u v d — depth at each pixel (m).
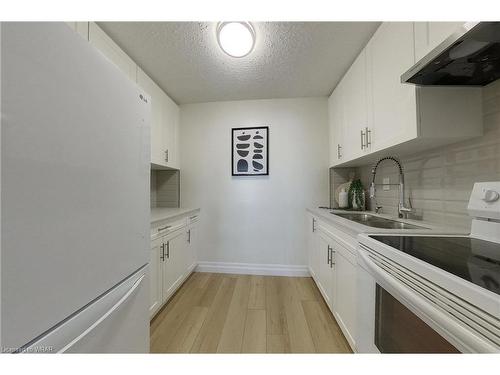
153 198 2.76
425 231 1.14
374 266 0.92
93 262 0.72
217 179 2.78
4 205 0.47
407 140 1.16
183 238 2.29
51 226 0.57
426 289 0.66
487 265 0.67
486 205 0.97
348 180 2.60
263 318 1.76
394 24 1.26
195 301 2.03
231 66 1.96
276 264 2.69
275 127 2.69
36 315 0.54
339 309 1.54
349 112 1.96
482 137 1.08
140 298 1.02
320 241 2.05
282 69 2.02
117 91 0.84
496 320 0.47
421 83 1.07
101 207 0.75
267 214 2.71
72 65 0.63
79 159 0.66
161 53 1.76
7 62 0.48
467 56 0.86
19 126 0.50
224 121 2.76
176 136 2.71
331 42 1.64
